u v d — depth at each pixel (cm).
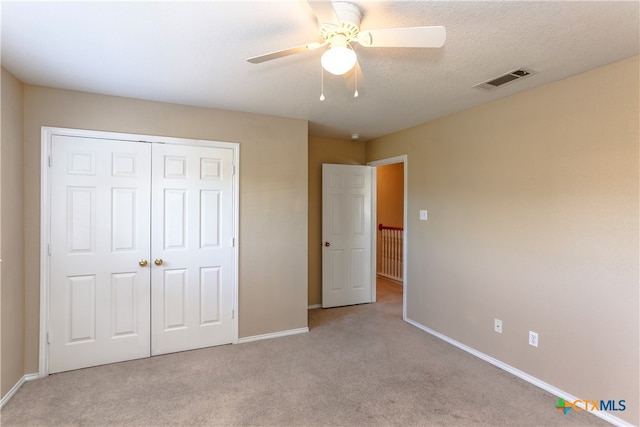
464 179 314
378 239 651
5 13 160
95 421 204
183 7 157
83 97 268
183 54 205
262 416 210
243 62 216
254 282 332
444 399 229
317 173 449
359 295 464
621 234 205
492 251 286
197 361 285
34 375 253
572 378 228
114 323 280
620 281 205
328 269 445
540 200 249
